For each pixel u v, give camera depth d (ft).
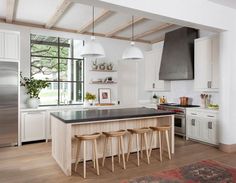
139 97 24.41
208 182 9.89
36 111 16.89
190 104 20.10
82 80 21.81
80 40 21.39
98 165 11.76
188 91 20.34
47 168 11.60
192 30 18.76
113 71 22.62
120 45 23.07
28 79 17.87
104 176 10.57
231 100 14.62
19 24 17.48
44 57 20.06
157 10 11.14
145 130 12.41
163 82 21.93
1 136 15.39
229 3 13.55
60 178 10.34
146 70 24.41
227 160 12.94
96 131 13.02
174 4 11.73
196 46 17.98
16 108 15.88
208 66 16.88
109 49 22.39
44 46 20.04
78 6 14.46
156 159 13.10
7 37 15.66
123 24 18.25
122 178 10.33
